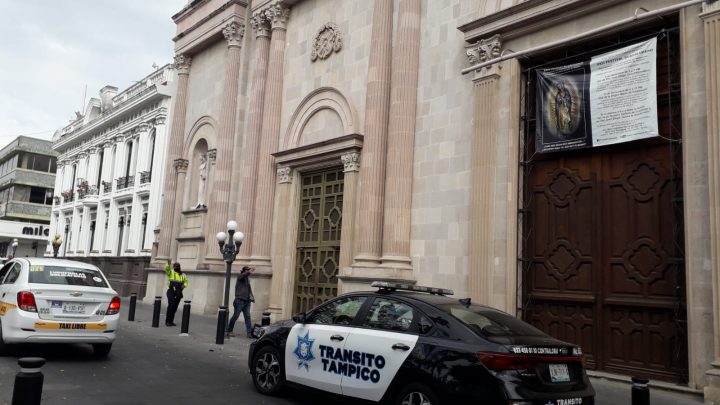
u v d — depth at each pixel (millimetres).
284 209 18234
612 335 10328
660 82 10172
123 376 8836
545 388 5711
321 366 7203
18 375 4898
